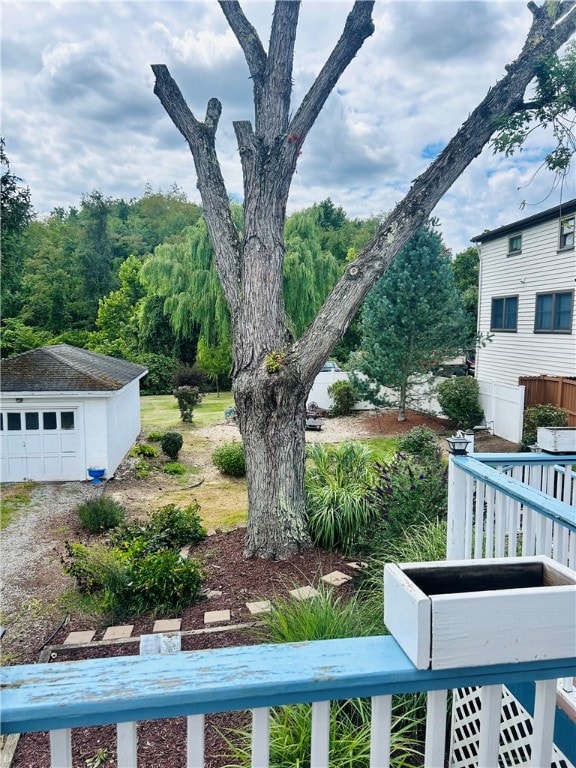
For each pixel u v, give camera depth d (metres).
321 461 7.34
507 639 0.90
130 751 0.84
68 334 27.11
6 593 5.44
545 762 0.96
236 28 5.38
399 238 5.24
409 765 2.24
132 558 5.36
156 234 35.25
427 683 0.89
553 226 12.45
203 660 0.89
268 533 5.47
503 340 14.79
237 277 5.55
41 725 0.79
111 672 0.86
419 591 0.90
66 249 32.12
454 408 13.52
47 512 8.25
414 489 5.18
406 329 13.09
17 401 9.73
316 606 3.26
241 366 5.39
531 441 10.83
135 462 11.25
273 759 2.25
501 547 2.36
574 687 1.68
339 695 0.87
